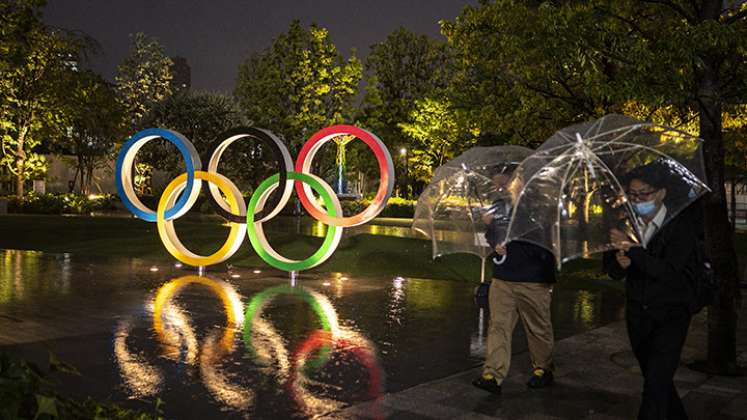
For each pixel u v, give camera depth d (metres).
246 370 6.38
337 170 51.56
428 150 44.50
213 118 50.09
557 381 6.15
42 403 1.89
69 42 33.53
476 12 14.22
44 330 7.92
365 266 14.92
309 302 10.47
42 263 14.93
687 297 4.14
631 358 7.10
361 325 8.76
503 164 6.48
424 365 6.74
